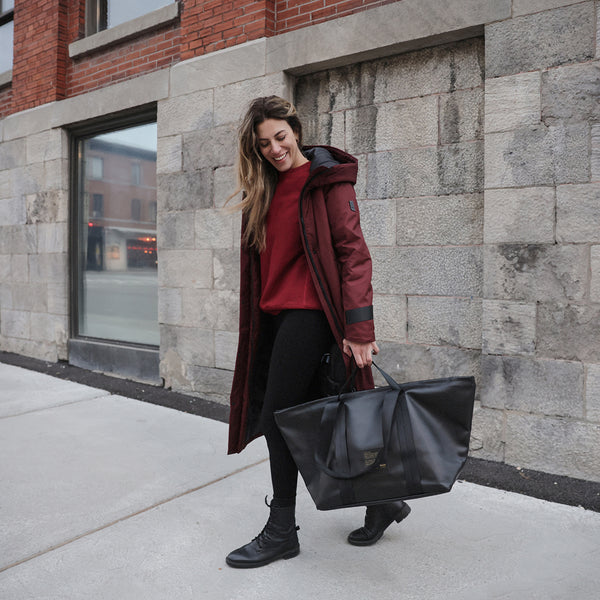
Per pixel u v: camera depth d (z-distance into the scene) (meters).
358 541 2.29
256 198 2.10
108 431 3.86
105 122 5.58
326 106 4.00
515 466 3.12
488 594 1.96
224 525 2.51
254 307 2.26
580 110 2.89
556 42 2.94
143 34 5.21
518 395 3.11
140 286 5.40
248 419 2.32
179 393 4.81
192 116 4.62
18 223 6.41
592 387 2.89
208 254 4.57
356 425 1.91
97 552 2.28
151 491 2.87
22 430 3.88
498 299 3.15
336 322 2.03
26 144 6.23
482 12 3.15
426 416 1.91
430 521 2.52
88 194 5.89
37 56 6.11
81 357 5.77
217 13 4.47
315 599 1.95
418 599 1.94
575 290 2.92
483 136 3.37
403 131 3.65
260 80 4.16
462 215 3.44
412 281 3.64
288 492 2.18
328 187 2.04
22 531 2.46
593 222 2.86
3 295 6.68
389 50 3.59
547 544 2.31
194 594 1.98
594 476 2.89
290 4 4.16
